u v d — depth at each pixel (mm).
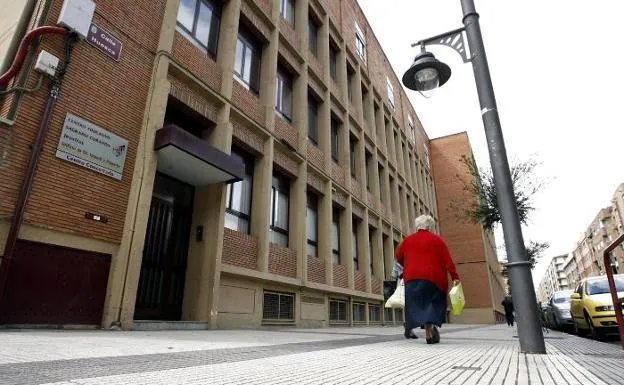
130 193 7219
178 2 9039
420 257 5574
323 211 14680
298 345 4574
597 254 80938
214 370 2475
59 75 6359
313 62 15898
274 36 12945
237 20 11008
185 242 8984
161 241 8359
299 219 12570
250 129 11133
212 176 8758
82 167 6543
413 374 2549
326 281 13797
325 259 14047
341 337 6602
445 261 5555
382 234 20750
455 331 11078
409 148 30125
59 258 6051
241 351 3676
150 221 8180
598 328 9023
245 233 10477
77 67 6695
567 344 6363
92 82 6910
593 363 3262
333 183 15438
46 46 6344
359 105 20047
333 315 14117
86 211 6473
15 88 5852
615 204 64938
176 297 8492
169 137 7258
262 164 11367
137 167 7344
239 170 8688
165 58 8281
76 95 6617
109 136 7031
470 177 35219
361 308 16578
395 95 28625
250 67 12156
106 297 6559
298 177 13141
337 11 19453
